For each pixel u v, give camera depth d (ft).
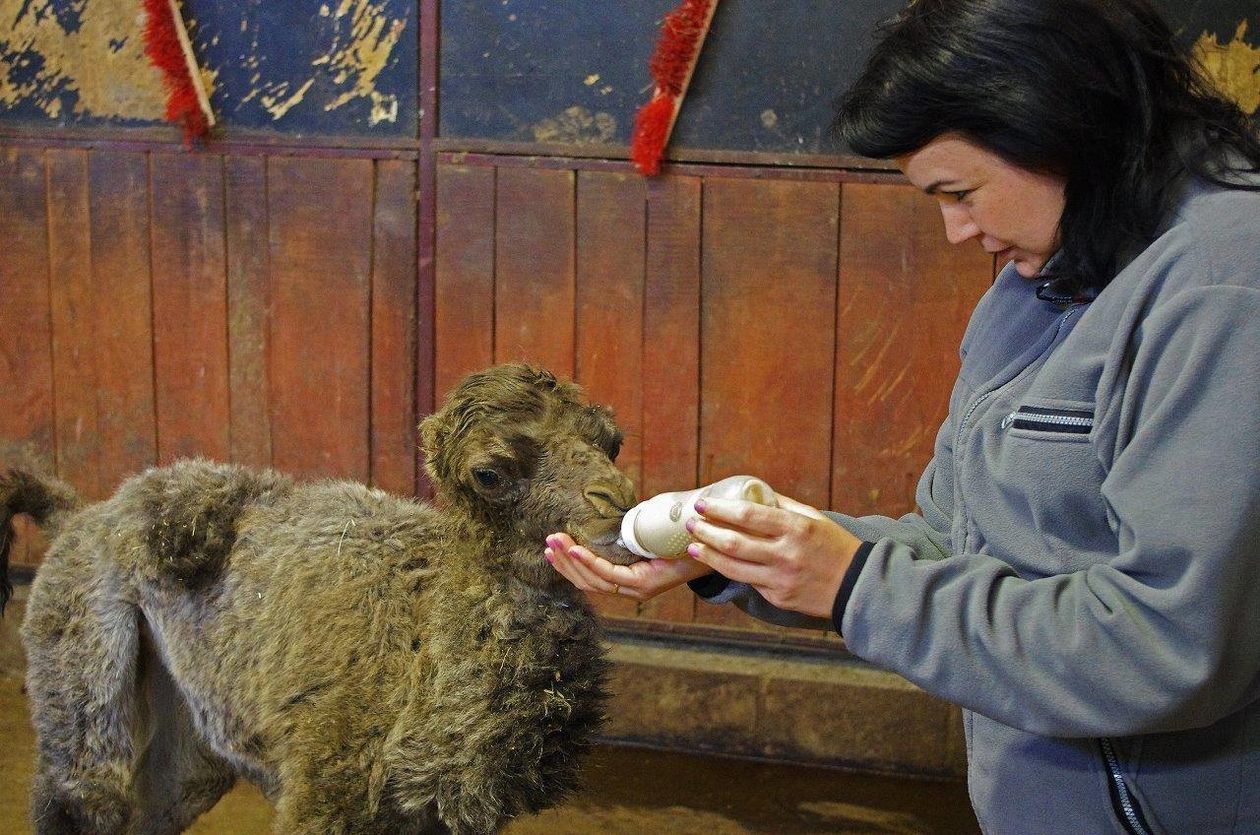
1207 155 4.47
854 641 4.63
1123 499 4.20
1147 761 4.74
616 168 11.91
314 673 6.89
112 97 12.77
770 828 11.15
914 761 12.19
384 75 12.18
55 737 8.01
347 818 6.67
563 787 6.79
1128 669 4.17
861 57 11.36
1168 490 4.07
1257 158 4.53
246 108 12.50
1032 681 4.33
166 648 7.93
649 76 11.72
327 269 12.59
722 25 11.53
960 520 5.52
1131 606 4.20
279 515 7.87
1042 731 4.40
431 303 12.45
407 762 6.46
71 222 13.05
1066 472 4.67
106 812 7.89
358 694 6.75
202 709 7.77
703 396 12.18
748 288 11.91
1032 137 4.46
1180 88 4.55
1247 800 4.69
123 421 13.30
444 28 12.00
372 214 12.40
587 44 11.78
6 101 12.99
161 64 12.09
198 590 7.71
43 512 9.08
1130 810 4.80
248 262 12.74
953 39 4.50
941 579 4.58
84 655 7.91
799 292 11.84
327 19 12.16
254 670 7.27
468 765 6.38
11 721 12.64
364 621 6.94
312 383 12.83
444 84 12.11
